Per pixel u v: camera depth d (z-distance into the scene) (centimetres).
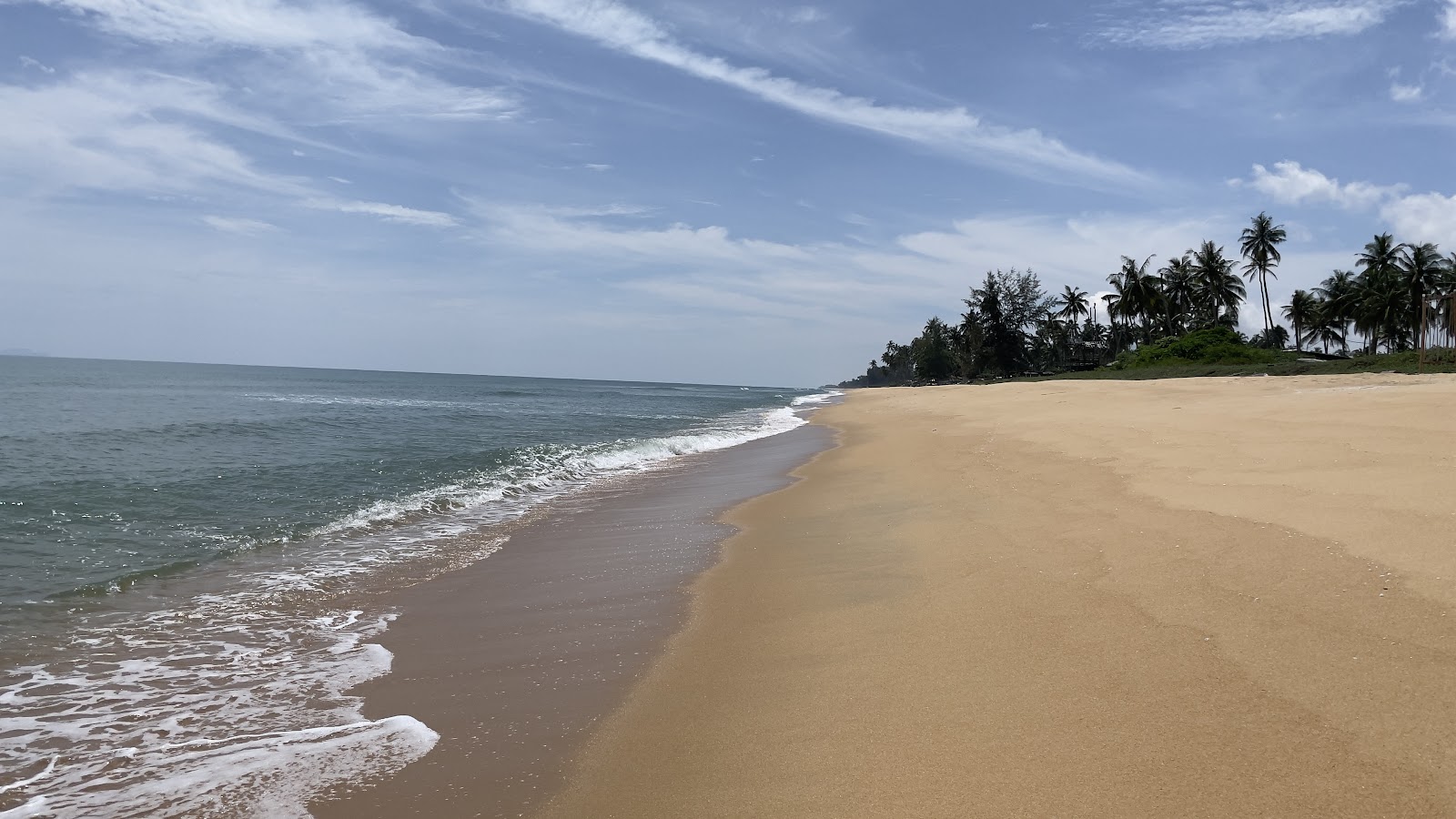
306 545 1000
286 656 616
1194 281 8125
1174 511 830
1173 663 464
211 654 620
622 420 3850
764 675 538
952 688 473
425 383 13238
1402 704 383
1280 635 482
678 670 566
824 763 405
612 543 1011
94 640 650
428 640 653
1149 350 6488
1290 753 357
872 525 1002
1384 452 988
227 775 431
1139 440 1412
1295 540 663
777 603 704
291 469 1625
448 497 1354
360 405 4747
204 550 957
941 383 10981
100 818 392
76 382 7844
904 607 646
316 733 482
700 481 1584
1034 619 573
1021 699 446
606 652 611
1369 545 618
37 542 949
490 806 392
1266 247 7556
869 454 1867
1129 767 362
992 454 1531
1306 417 1415
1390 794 319
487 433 2720
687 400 8044
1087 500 960
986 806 346
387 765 439
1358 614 496
